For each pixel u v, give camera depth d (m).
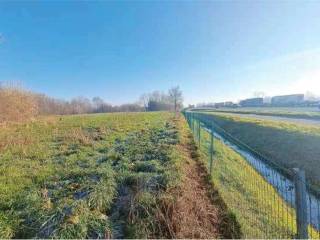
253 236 4.64
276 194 6.07
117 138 12.38
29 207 4.50
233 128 26.36
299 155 12.21
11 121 19.72
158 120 25.38
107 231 3.91
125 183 5.82
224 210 5.35
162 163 7.34
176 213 4.44
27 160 7.79
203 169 8.00
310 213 4.87
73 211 4.20
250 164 10.41
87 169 6.59
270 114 42.22
